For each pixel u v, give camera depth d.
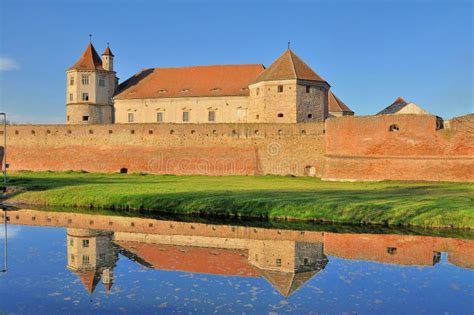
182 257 23.23
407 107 66.69
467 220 28.89
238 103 75.19
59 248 25.22
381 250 24.30
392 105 77.62
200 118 76.94
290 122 67.94
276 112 70.31
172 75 82.31
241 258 23.00
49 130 68.81
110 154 66.94
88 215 35.12
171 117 78.25
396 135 52.47
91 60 83.12
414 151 51.72
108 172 66.75
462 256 22.98
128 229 30.16
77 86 81.25
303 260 22.55
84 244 26.17
